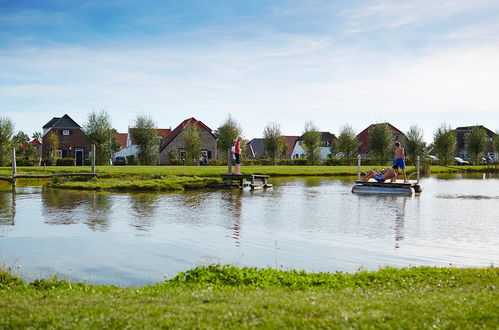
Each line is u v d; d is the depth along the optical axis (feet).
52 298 20.61
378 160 228.22
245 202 65.16
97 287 23.56
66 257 32.55
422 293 21.38
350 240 39.04
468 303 18.97
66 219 48.37
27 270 29.27
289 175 131.75
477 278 24.49
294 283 23.93
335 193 80.48
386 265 30.58
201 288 22.89
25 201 63.52
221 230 43.09
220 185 89.40
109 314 17.78
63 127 202.69
